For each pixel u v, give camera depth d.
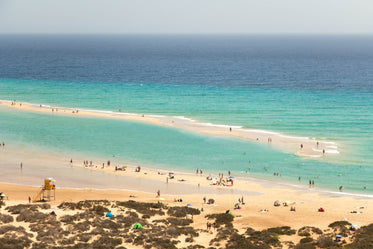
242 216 63.47
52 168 89.19
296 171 88.69
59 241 47.34
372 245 47.97
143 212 62.28
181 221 58.97
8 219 53.09
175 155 99.06
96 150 102.19
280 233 55.06
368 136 112.12
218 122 128.12
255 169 90.25
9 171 86.62
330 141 108.56
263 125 124.19
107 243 47.44
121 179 83.56
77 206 61.50
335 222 58.44
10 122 127.38
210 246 49.44
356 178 84.44
